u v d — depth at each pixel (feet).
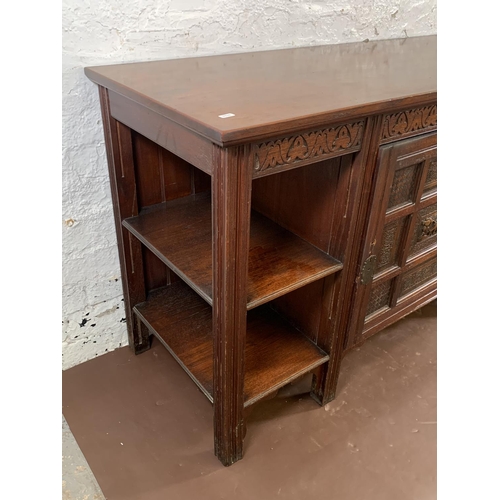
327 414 4.03
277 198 3.68
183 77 3.08
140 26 3.41
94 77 3.12
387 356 4.68
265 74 3.25
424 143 3.24
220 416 3.34
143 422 3.89
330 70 3.43
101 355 4.54
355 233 3.23
